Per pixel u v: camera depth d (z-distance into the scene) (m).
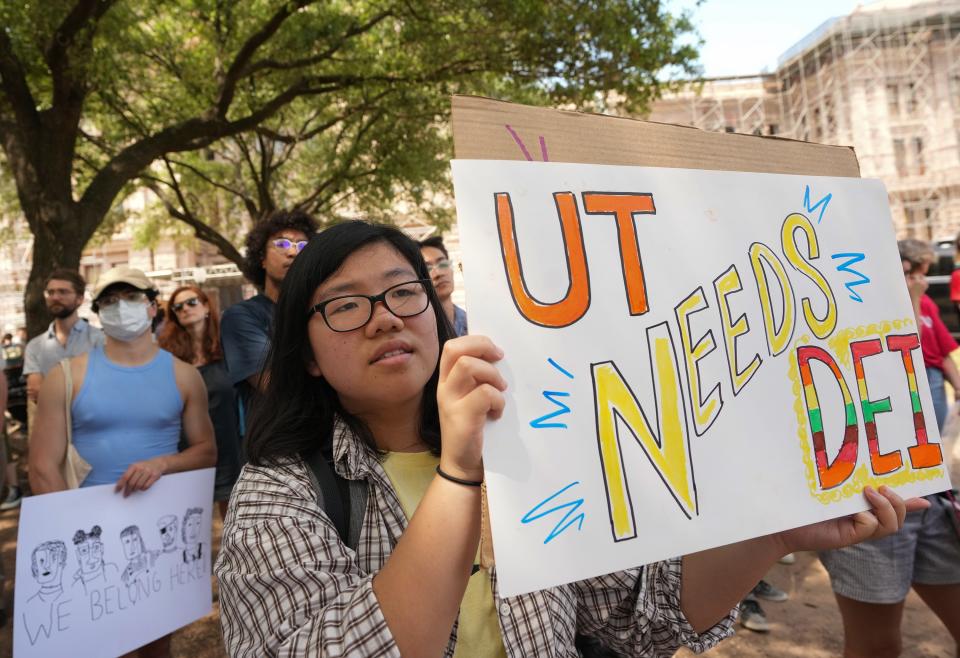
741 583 1.11
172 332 3.45
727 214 1.07
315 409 1.12
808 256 1.12
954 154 23.84
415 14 8.27
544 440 0.86
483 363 0.82
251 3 9.05
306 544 0.91
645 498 0.91
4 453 3.33
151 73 10.91
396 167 11.57
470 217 0.89
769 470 1.00
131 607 2.11
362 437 1.12
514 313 0.88
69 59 6.94
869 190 1.22
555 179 0.95
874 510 1.08
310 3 7.84
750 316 1.05
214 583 3.77
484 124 0.93
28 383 4.57
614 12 8.04
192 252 23.17
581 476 0.87
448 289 3.45
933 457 1.15
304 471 1.06
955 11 23.62
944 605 2.12
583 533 0.86
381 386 1.03
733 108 26.95
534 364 0.88
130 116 10.90
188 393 2.50
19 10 6.59
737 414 1.00
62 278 4.50
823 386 1.08
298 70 9.74
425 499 0.81
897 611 2.08
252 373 2.69
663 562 1.15
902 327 1.18
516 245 0.90
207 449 2.49
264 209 12.82
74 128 7.46
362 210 14.20
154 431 2.36
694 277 1.02
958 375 3.37
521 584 0.81
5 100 7.90
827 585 3.70
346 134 13.37
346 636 0.78
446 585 0.78
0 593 3.26
